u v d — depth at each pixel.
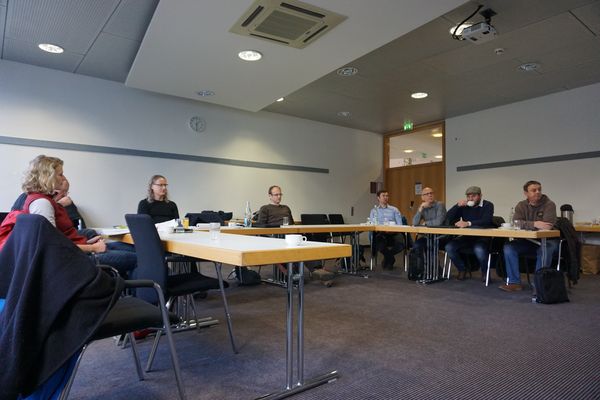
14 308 0.96
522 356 2.01
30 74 4.70
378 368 1.85
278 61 3.93
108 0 3.23
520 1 3.27
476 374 1.78
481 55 4.36
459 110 6.60
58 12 3.44
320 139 7.55
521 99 5.97
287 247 1.42
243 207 6.45
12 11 3.43
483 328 2.50
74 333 0.99
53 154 4.82
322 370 1.82
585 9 3.39
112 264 2.38
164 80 4.50
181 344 2.20
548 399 1.55
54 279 0.98
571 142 5.50
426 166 7.69
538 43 4.05
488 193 6.46
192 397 1.56
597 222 5.08
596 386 1.66
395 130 8.27
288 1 2.83
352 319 2.71
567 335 2.36
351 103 6.24
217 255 1.37
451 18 3.55
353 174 8.06
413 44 4.08
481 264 4.21
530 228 3.61
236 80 4.48
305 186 7.30
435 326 2.54
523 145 6.02
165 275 1.70
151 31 3.30
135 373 1.80
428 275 4.34
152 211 3.64
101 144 5.16
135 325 1.22
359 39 3.42
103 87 5.21
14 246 1.04
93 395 1.58
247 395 1.58
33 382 0.94
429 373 1.79
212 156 6.15
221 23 3.16
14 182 4.56
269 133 6.82
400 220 5.27
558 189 5.62
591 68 4.74
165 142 5.70
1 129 4.51
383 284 4.10
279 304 3.17
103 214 5.14
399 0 2.81
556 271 3.25
